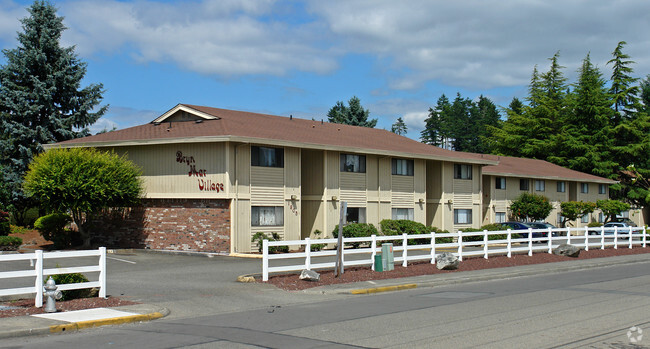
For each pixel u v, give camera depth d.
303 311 14.17
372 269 22.17
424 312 13.78
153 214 30.20
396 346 10.05
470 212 42.88
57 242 30.34
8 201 37.75
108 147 31.70
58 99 43.34
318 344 10.25
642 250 35.50
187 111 33.16
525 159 59.62
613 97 73.81
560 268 25.08
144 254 28.50
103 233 31.64
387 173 36.59
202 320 13.05
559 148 72.50
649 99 89.12
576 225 57.03
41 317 12.64
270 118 36.44
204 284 18.64
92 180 27.72
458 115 116.06
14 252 27.80
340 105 81.44
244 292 17.27
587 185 59.84
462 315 13.27
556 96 80.50
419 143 42.81
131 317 12.84
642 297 16.28
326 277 20.11
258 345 10.18
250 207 28.84
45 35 41.91
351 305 15.15
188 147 29.20
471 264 25.03
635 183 71.38
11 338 11.10
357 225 32.56
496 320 12.58
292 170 31.19
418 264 24.48
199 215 28.78
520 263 26.50
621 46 74.50
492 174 47.28
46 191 27.47
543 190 54.16
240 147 28.61
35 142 40.97
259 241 28.28
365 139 37.66
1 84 41.78
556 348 9.88
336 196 33.38
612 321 12.43
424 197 38.97
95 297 15.67
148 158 30.50
